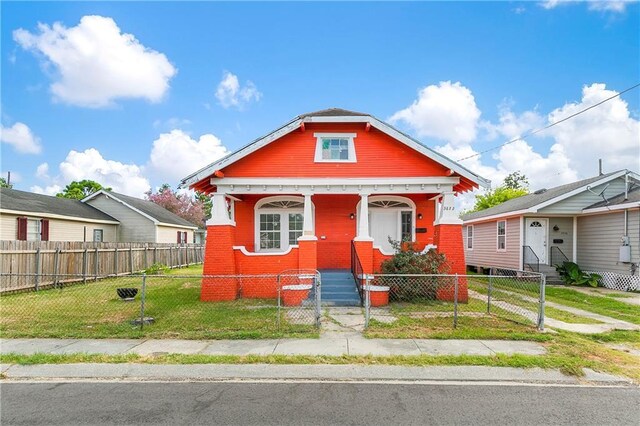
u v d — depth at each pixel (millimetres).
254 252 12609
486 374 5324
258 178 11352
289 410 4191
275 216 13492
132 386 4934
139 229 25344
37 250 13195
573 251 17375
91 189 43938
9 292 12188
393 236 13586
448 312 9203
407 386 4918
